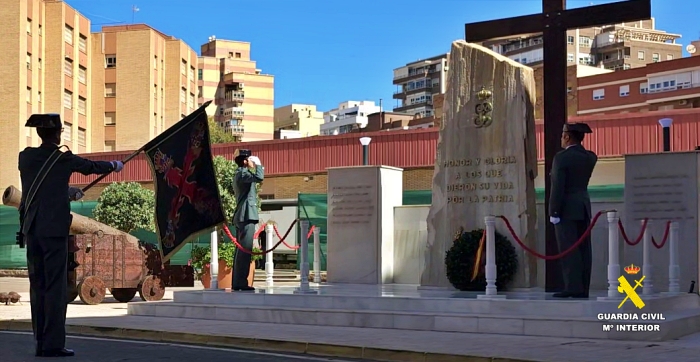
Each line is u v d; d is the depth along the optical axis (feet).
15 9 179.93
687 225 53.52
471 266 50.78
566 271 43.06
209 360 32.76
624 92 239.50
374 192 64.59
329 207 66.18
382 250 64.08
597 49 357.00
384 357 34.27
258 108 359.25
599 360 31.17
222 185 113.91
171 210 49.08
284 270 123.75
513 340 37.52
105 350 35.65
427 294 48.26
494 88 53.06
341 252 65.26
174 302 51.96
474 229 52.80
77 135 207.21
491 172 52.70
